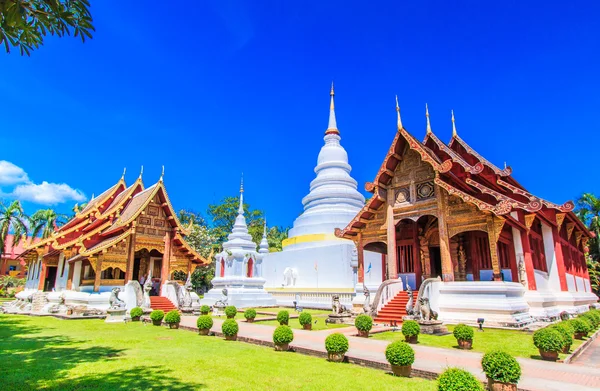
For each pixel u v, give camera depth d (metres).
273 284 38.62
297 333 15.55
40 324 18.62
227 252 33.25
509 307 16.73
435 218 23.41
